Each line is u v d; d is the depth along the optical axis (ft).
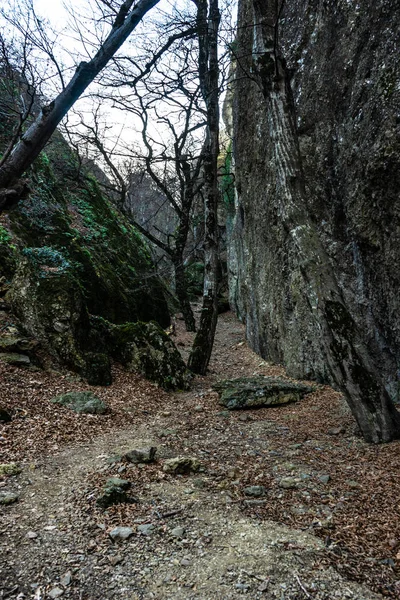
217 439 19.27
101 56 10.98
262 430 20.61
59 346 25.91
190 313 53.72
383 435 17.29
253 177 40.24
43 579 9.10
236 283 64.49
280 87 19.62
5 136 40.37
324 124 26.89
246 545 10.39
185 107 35.32
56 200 47.03
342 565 9.56
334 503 12.53
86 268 40.65
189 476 14.76
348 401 18.04
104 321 31.50
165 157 39.58
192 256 83.82
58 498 12.58
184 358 40.68
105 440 18.16
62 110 10.93
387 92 20.49
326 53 27.53
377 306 22.80
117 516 11.69
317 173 27.61
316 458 16.44
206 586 8.93
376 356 23.36
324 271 18.58
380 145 20.44
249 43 39.70
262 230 38.81
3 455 15.01
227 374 36.96
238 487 13.87
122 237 56.34
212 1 34.94
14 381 21.83
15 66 19.44
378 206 21.39
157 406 24.97
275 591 8.73
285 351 34.50
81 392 22.71
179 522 11.53
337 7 26.84
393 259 20.80
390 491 12.85
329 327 18.11
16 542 10.32
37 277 28.22
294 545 10.34
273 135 19.92
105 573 9.36
